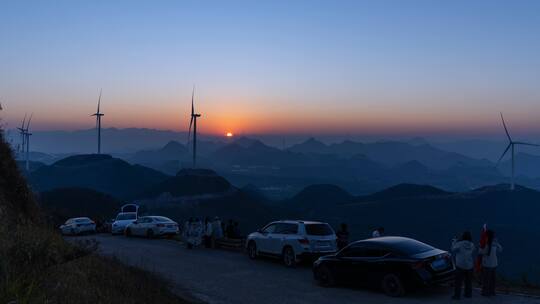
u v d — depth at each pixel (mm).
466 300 12758
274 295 13969
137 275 13844
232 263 20422
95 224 42875
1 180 16188
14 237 9125
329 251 18734
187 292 14203
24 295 6941
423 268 13125
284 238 19484
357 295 13844
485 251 13219
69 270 9531
